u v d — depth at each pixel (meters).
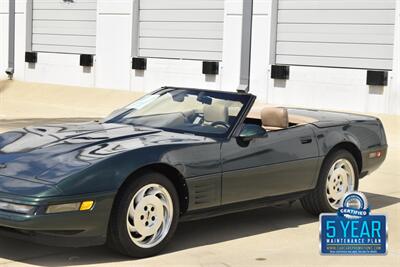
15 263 5.75
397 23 17.30
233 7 20.38
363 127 8.00
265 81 19.86
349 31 18.30
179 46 21.98
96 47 24.00
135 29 22.95
